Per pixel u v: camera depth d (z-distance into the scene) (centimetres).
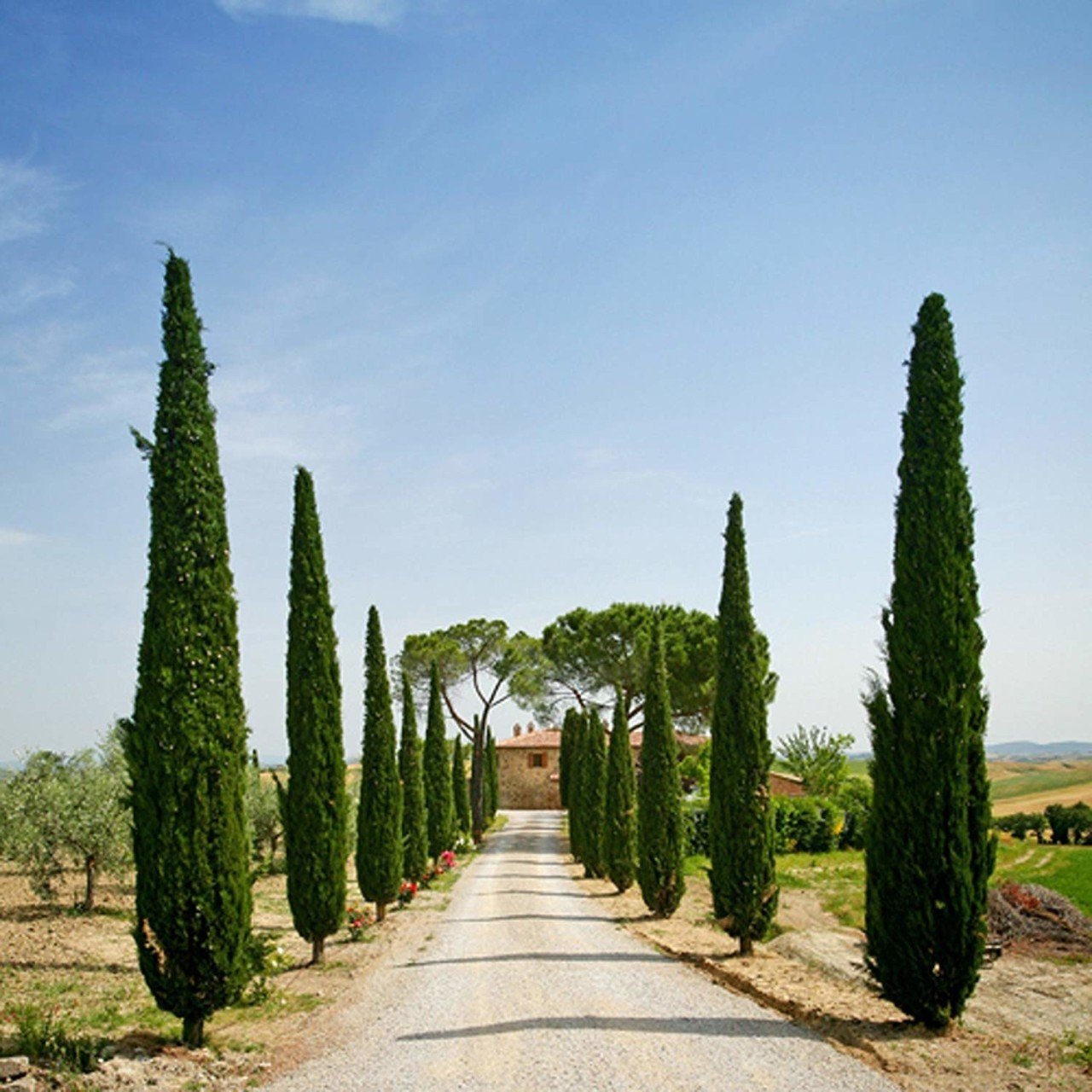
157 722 1110
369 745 2411
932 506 1138
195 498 1165
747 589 1767
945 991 1073
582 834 3512
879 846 1120
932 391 1162
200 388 1197
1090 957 1756
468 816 4631
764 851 1664
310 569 1825
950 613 1109
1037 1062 959
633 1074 939
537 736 8138
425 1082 944
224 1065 1031
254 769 3328
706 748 4684
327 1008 1346
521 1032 1127
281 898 2866
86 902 2294
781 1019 1167
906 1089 869
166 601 1133
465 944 1888
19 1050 1035
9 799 2241
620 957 1675
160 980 1087
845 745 4638
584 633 5006
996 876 2770
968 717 1099
